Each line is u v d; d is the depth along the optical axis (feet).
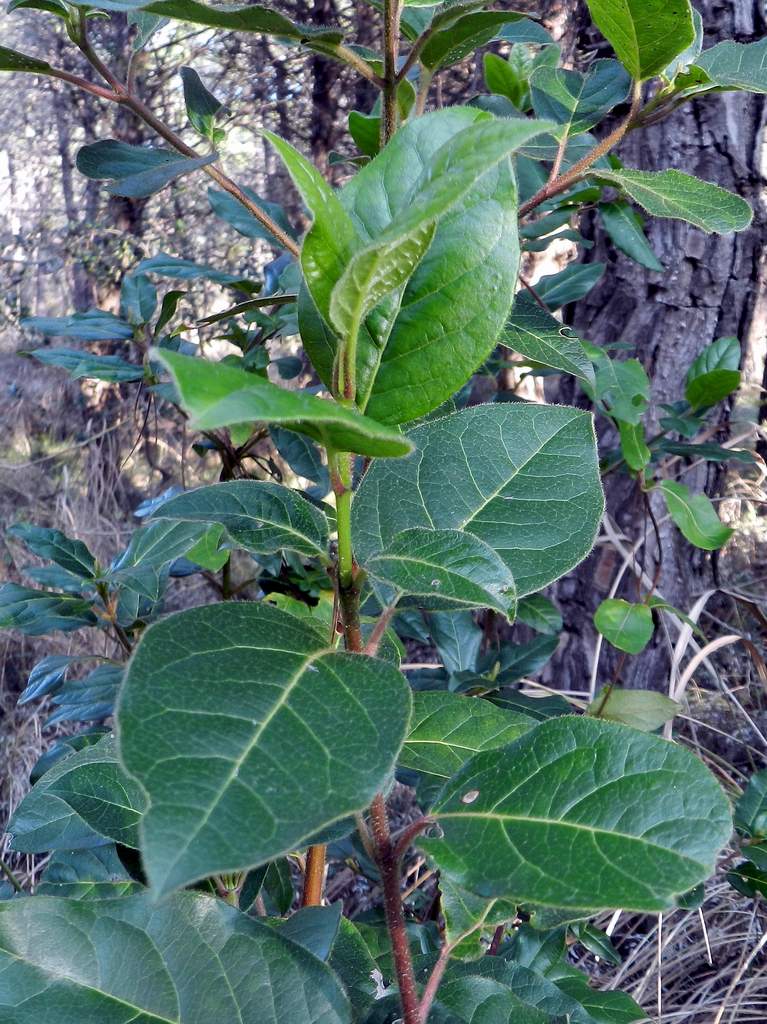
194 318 6.68
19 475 5.80
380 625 0.91
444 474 1.06
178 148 1.45
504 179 0.87
